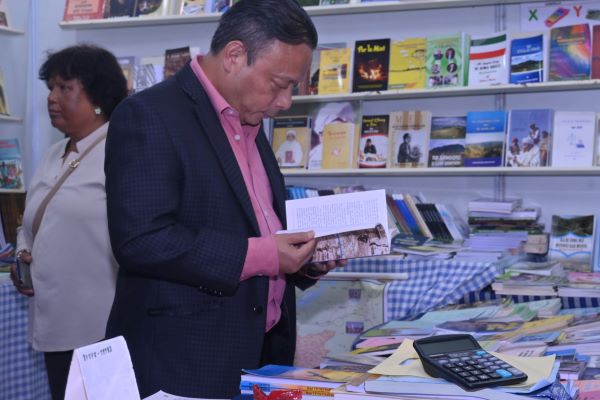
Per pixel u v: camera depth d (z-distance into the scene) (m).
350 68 3.59
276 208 1.76
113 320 1.56
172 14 3.81
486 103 3.61
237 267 1.45
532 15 3.50
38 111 4.09
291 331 1.76
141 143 1.46
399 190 3.74
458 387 1.06
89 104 2.28
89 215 2.18
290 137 3.63
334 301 2.98
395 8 3.57
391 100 3.75
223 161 1.54
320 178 3.85
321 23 3.87
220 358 1.49
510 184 3.57
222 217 1.53
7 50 4.07
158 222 1.44
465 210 3.64
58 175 2.28
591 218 3.24
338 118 3.62
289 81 1.53
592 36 3.26
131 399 0.91
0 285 2.82
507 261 2.94
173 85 1.58
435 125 3.49
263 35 1.47
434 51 3.47
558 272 2.83
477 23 3.62
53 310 2.20
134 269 1.46
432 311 2.22
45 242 2.21
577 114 3.26
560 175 3.49
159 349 1.48
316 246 1.62
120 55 4.17
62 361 2.23
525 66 3.31
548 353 1.47
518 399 1.02
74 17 3.97
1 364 2.82
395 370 1.15
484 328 1.77
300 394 1.14
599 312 2.14
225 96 1.56
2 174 3.69
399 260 2.88
